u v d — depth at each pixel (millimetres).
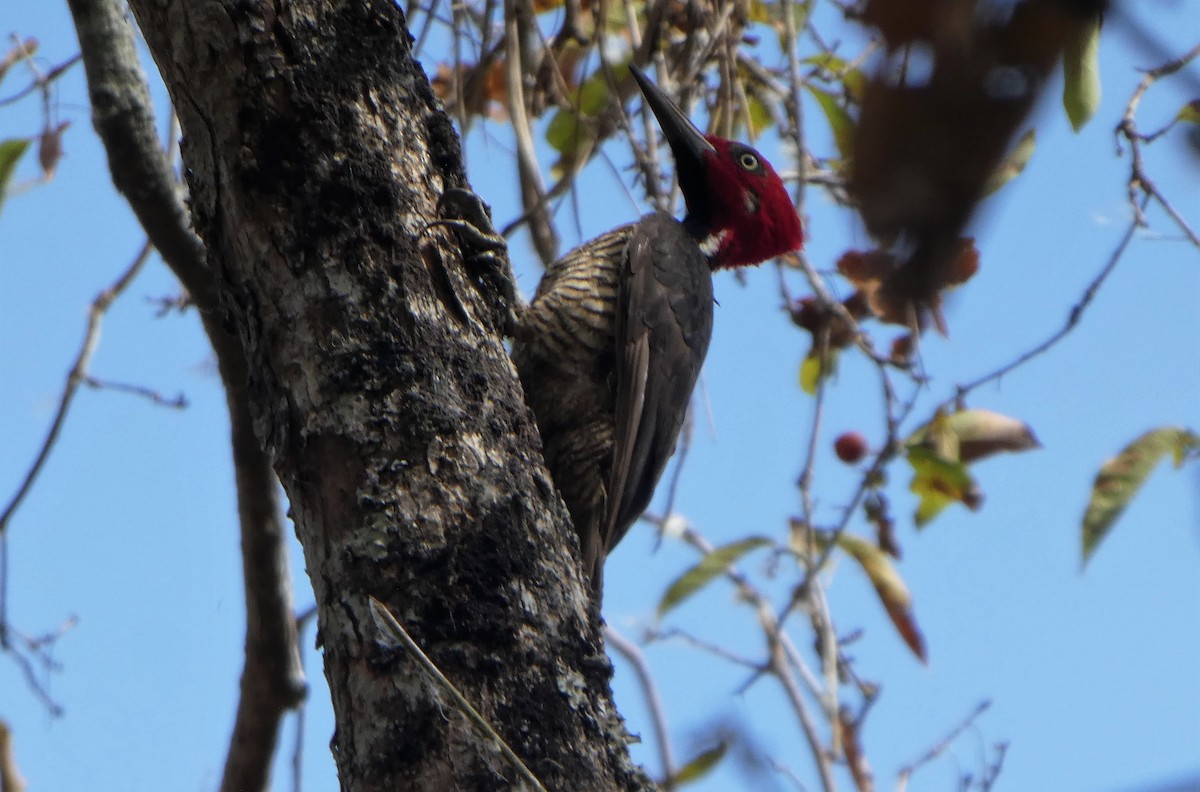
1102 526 8203
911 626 9719
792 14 8711
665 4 9695
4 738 9539
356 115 6812
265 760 8992
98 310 9812
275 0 6711
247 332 6727
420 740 5871
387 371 6473
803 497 8719
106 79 8398
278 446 6500
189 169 6840
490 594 6164
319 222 6621
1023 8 2227
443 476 6344
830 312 8914
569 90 10633
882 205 2322
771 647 8930
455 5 9906
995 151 2268
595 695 6215
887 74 2289
